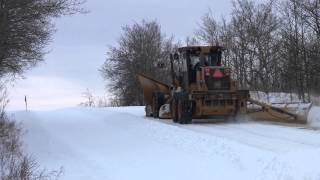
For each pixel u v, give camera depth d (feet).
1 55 58.65
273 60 126.31
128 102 214.90
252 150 39.45
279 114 64.59
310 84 99.45
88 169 37.68
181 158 40.19
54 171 36.47
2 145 46.83
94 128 64.54
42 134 59.26
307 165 31.30
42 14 58.29
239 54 138.00
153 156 42.14
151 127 60.49
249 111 67.97
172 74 76.33
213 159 38.42
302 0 107.14
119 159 41.63
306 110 62.54
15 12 54.08
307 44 100.83
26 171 34.12
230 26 147.23
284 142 44.80
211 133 53.93
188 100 66.28
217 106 66.44
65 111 99.19
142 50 220.02
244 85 132.26
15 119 77.56
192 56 70.64
